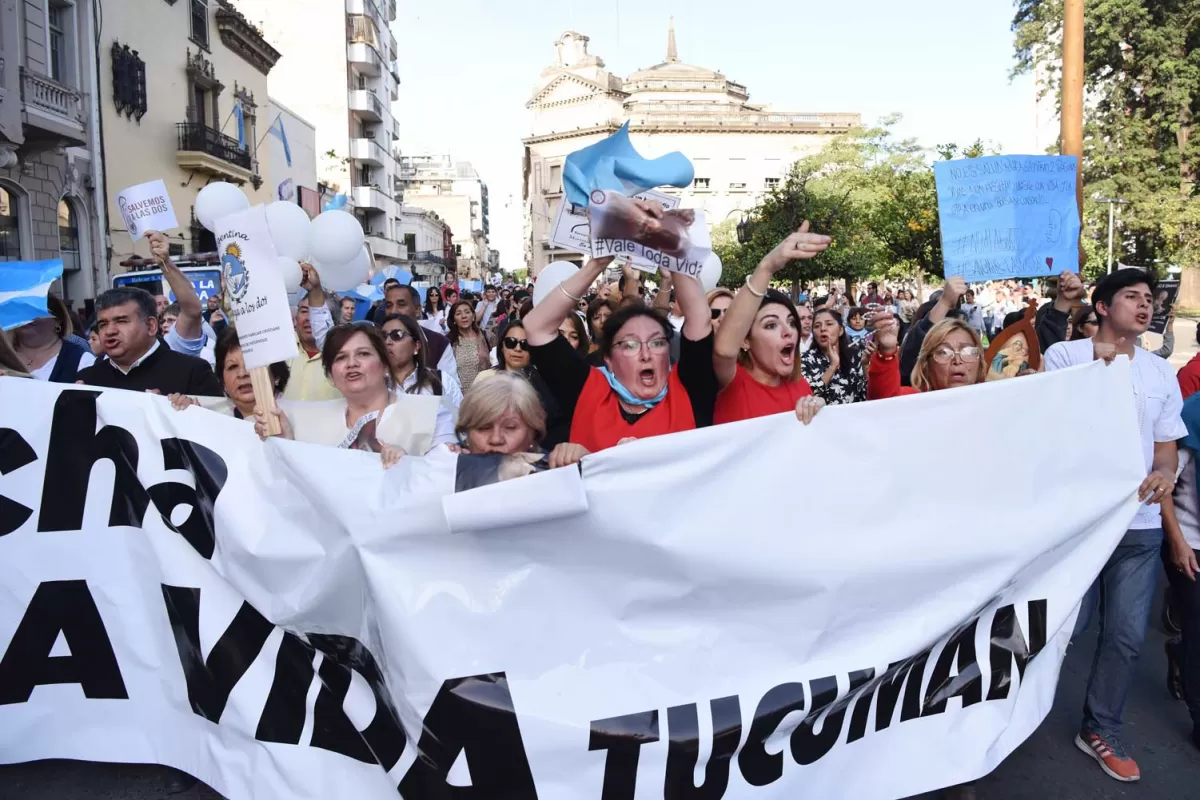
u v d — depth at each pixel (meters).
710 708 2.90
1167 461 3.90
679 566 2.92
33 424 3.47
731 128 62.53
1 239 17.06
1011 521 3.23
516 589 2.85
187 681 3.32
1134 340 4.02
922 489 3.14
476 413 3.21
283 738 3.12
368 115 55.28
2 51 15.52
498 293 24.33
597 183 3.52
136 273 16.20
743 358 3.81
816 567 3.02
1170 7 33.88
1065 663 5.11
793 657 3.01
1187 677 4.06
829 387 5.75
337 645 3.04
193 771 3.36
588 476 2.87
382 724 2.98
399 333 5.20
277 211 5.66
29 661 3.49
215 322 10.04
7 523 3.48
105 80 21.31
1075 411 3.33
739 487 2.98
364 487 2.89
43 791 3.55
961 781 3.18
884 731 3.15
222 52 28.58
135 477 3.40
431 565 2.85
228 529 3.12
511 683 2.80
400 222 64.69
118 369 4.66
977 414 3.19
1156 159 35.81
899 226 28.89
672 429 3.46
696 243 3.49
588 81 67.88
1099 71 36.22
